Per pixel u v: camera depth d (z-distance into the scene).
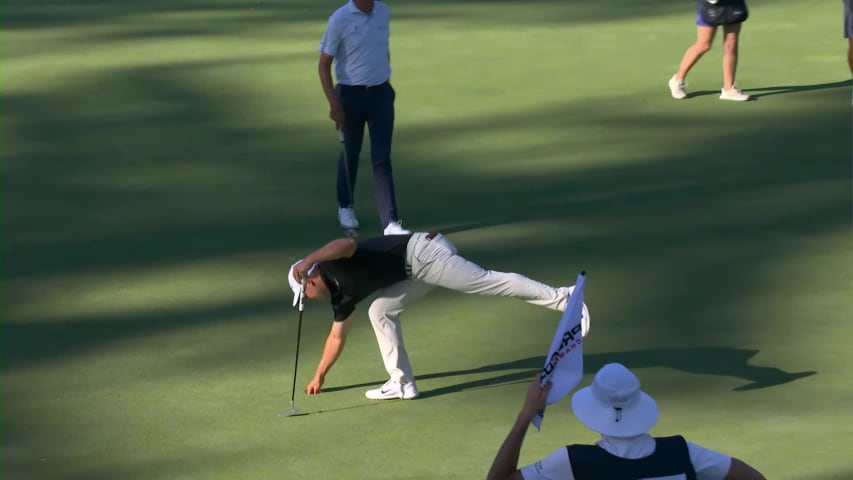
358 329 30.55
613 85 57.81
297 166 46.16
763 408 25.42
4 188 43.88
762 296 31.91
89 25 76.06
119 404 26.33
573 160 46.00
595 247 36.22
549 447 24.00
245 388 27.16
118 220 40.06
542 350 28.97
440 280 25.73
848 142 47.47
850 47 43.34
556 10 79.62
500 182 43.56
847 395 25.98
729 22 53.31
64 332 30.42
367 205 41.69
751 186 42.12
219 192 43.06
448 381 27.41
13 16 79.75
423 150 47.84
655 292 32.38
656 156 46.28
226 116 53.56
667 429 24.53
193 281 34.12
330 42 36.91
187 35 72.06
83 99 56.84
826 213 38.91
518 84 58.47
